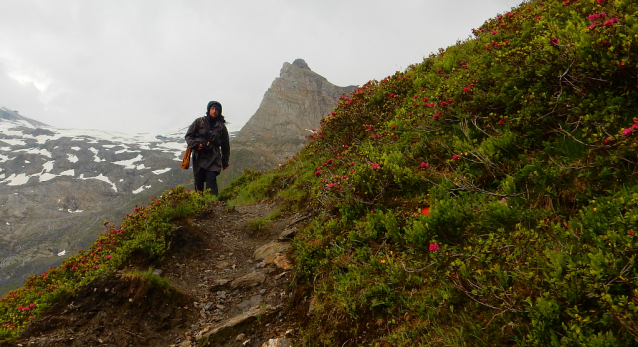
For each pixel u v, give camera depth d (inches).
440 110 219.6
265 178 466.0
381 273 139.3
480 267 114.0
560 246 102.3
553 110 151.7
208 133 403.9
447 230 138.3
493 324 96.2
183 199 312.3
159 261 219.3
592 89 151.6
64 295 184.5
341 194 208.1
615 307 73.0
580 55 155.2
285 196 348.8
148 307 179.6
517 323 93.2
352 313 128.0
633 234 85.1
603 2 192.2
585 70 153.3
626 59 131.7
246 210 366.0
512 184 140.6
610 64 138.6
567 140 141.4
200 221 294.8
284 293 175.3
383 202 186.2
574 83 159.5
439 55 384.5
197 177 415.5
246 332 153.1
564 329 83.1
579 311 80.6
